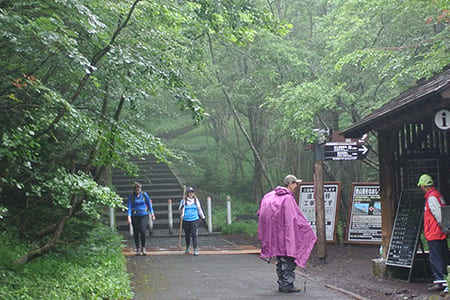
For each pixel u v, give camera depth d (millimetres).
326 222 14641
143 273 10391
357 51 11461
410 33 13516
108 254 10414
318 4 18453
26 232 9156
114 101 10602
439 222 8062
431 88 7609
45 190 7441
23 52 6688
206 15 8508
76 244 10180
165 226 19344
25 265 7719
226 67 18844
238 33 8789
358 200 14555
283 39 17156
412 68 10016
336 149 12367
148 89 8188
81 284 7281
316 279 9859
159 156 8352
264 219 8391
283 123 15258
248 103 20062
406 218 9188
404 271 9336
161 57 7539
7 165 6648
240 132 26562
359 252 13430
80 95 8602
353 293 8234
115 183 23375
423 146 9734
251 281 9406
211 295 8125
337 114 16219
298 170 21984
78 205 8336
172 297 7988
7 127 6797
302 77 16719
